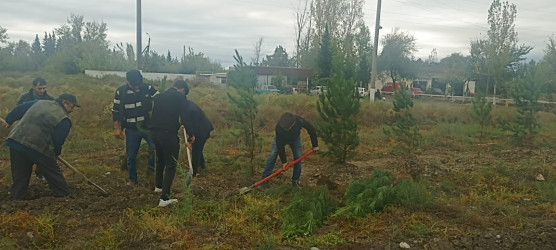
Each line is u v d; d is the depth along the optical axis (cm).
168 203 593
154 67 5175
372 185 625
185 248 458
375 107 1831
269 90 3139
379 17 2500
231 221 530
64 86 2248
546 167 912
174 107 602
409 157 1008
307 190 637
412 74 5169
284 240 496
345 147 895
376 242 498
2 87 1864
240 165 851
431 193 683
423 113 1908
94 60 4022
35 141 605
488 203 656
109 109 1393
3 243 443
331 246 484
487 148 1257
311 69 4275
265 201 603
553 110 2497
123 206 591
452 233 526
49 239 476
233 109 835
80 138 1161
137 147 722
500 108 2195
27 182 627
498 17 3155
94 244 462
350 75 962
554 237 516
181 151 949
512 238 514
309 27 4709
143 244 464
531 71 1393
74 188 685
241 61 816
